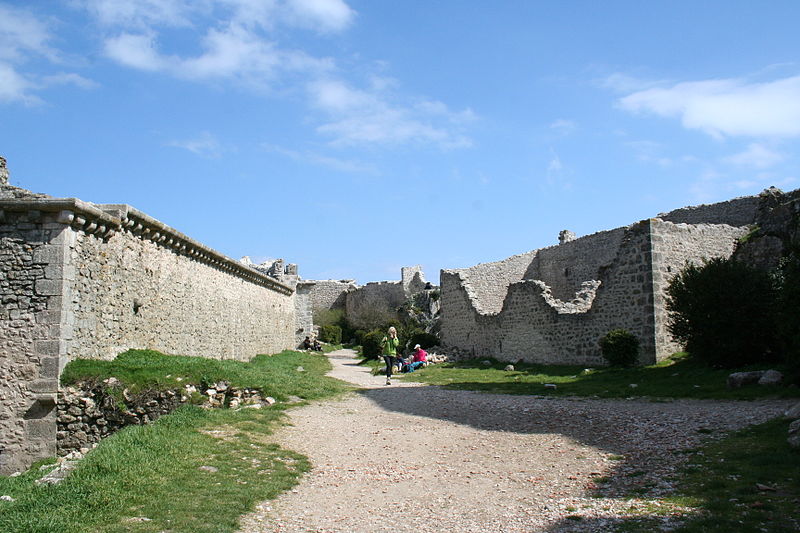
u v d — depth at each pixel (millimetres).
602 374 19547
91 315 14516
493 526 6820
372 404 15320
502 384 18844
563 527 6531
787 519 5996
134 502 7438
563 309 24469
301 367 27234
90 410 13258
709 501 6750
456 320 33531
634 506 6953
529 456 9828
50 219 13516
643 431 10570
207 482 8352
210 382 14539
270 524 7078
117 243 15828
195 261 21531
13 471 12875
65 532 6430
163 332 18656
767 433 9203
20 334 13195
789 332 12734
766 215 21734
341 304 65625
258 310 30234
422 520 7191
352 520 7246
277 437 11391
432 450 10602
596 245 37531
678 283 17422
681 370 17156
